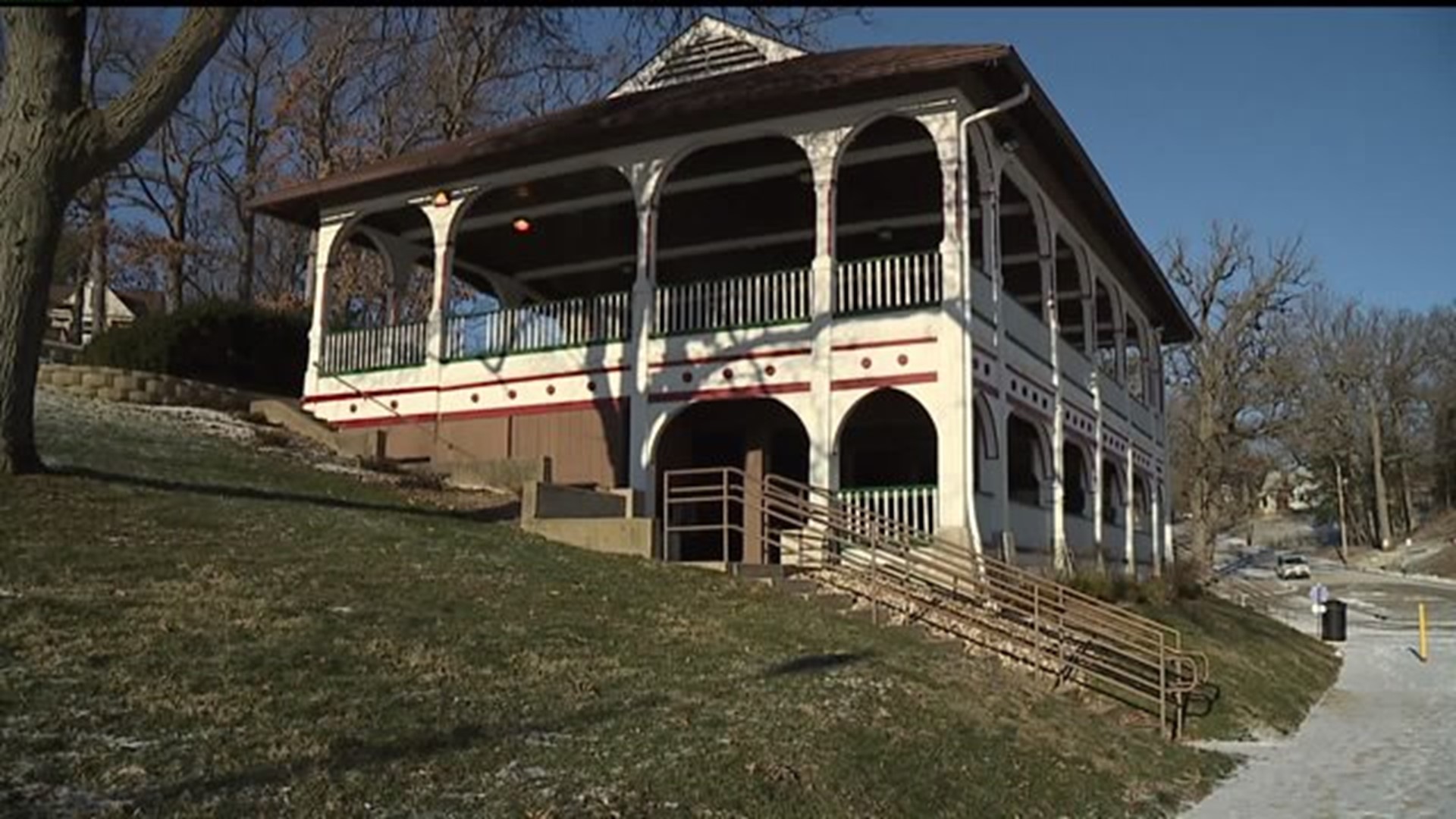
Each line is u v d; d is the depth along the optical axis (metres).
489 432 18.86
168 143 41.12
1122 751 10.71
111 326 23.83
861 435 20.30
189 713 6.45
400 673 7.76
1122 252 24.67
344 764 6.14
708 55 21.84
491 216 21.92
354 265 35.62
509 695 7.75
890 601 13.52
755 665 9.72
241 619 8.24
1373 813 9.63
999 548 16.14
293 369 22.89
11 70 11.38
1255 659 20.86
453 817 5.75
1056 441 19.64
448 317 19.84
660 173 18.05
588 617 10.25
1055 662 13.12
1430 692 21.06
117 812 5.19
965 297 15.47
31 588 8.20
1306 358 76.12
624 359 17.86
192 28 11.51
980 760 8.88
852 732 8.46
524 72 31.06
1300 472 97.06
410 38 27.84
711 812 6.50
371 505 13.72
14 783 5.33
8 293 11.28
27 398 11.47
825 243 16.47
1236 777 11.18
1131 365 33.44
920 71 15.62
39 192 11.31
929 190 20.25
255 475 14.14
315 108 36.22
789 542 15.07
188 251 41.16
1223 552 89.00
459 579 10.66
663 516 17.95
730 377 16.92
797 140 16.91
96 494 11.12
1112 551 25.23
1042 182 19.53
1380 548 83.44
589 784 6.47
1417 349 85.12
